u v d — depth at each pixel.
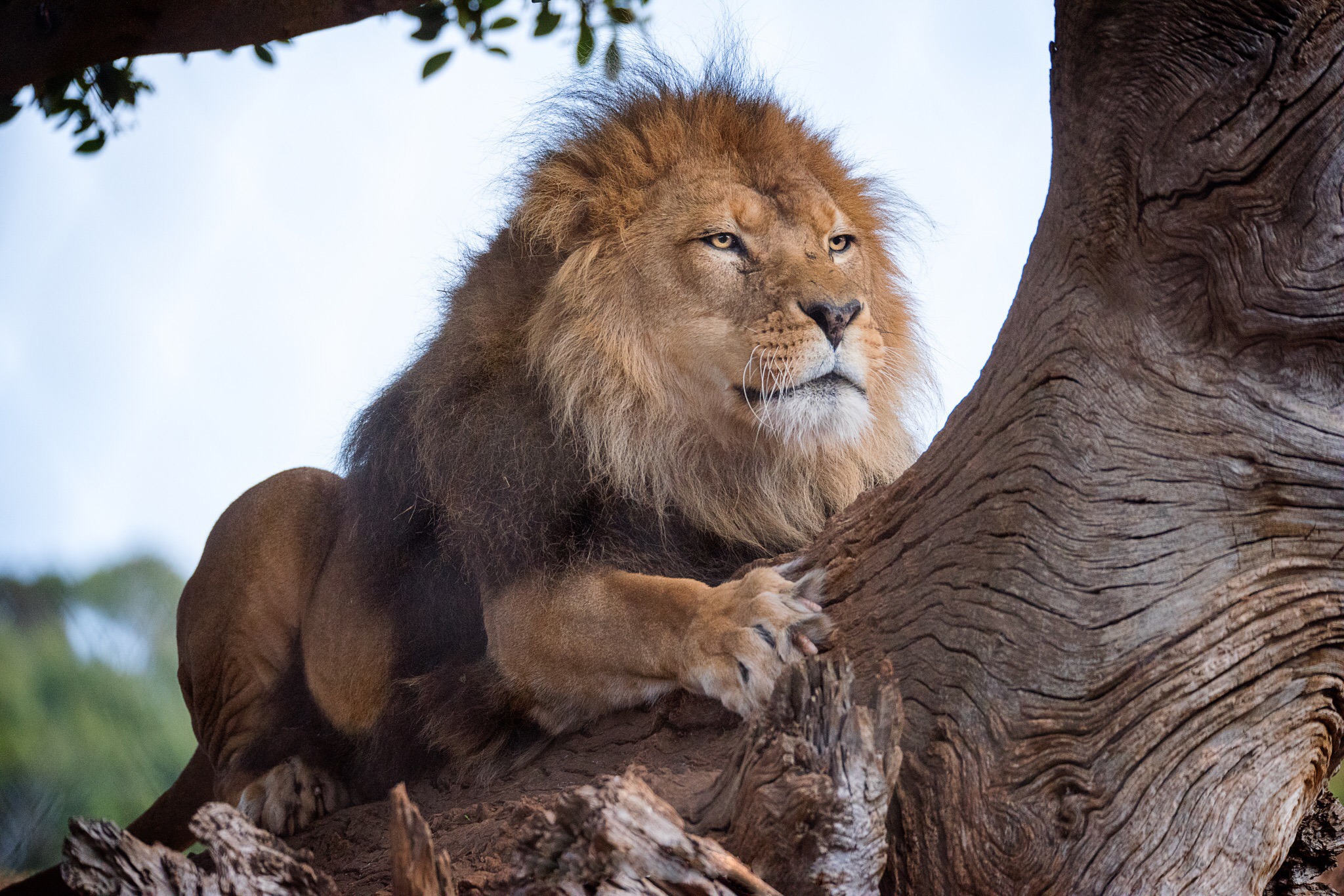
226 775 9.42
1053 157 5.48
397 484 8.60
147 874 4.91
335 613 9.13
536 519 7.65
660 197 8.40
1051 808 5.12
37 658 15.15
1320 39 4.70
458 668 8.12
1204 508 5.16
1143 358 5.24
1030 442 5.38
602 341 8.20
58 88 9.11
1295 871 6.50
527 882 4.81
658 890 4.62
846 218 8.84
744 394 8.09
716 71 9.39
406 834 4.85
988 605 5.41
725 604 6.48
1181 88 4.90
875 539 6.18
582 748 7.24
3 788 14.11
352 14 7.32
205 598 9.75
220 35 7.22
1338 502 5.11
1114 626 5.14
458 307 8.64
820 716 5.00
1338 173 4.80
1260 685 5.15
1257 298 4.97
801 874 4.90
